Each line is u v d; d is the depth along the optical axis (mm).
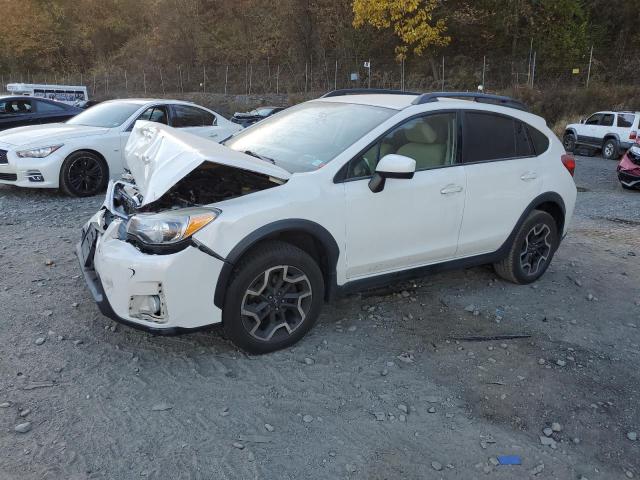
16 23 45375
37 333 3820
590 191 11570
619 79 26953
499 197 4602
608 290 5117
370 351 3775
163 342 3766
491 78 29078
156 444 2781
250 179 3537
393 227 3990
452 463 2770
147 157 3686
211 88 39156
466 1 29375
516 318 4398
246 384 3324
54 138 8102
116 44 48156
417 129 4180
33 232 6273
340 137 4066
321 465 2701
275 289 3564
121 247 3332
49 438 2785
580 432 3049
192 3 41656
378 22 23875
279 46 37656
